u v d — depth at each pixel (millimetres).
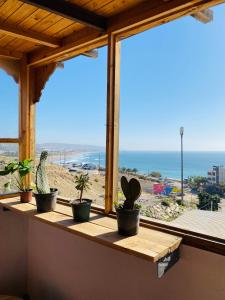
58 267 2359
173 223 1685
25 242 2727
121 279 1844
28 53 2762
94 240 1560
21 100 2799
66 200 2406
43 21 2035
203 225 1567
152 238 1537
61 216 1997
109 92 1997
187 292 1517
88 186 1948
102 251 1970
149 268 1681
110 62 1985
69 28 2154
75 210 1851
